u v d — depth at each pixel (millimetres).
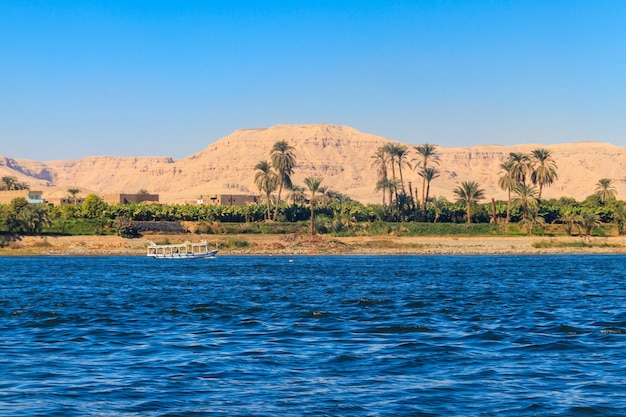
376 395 38562
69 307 83250
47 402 37062
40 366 45938
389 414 35188
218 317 72812
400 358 48688
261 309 80312
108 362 47250
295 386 40562
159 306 84125
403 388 40094
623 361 47719
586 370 44844
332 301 90125
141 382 41375
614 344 54500
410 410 35781
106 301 90812
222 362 47219
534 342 55406
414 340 56594
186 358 48625
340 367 45750
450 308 81062
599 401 37344
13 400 37438
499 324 66562
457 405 36688
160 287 115312
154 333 60969
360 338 57781
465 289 109562
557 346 53500
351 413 35375
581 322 68000
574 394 38781
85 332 61688
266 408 36094
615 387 40312
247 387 40312
